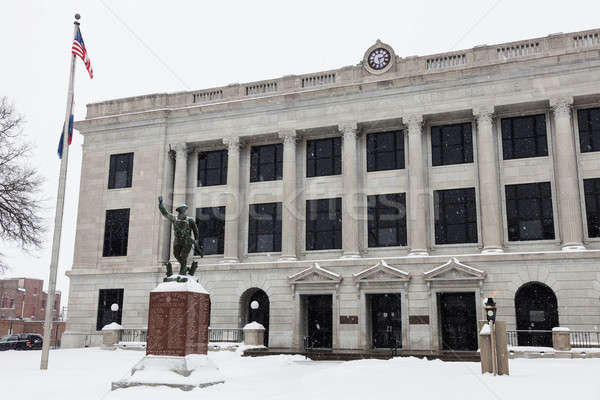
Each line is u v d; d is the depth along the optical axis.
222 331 39.59
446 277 35.34
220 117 43.81
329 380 18.16
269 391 15.87
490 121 37.06
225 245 41.97
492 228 35.81
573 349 30.17
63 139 27.23
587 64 35.31
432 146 39.41
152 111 45.28
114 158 46.56
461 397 13.93
